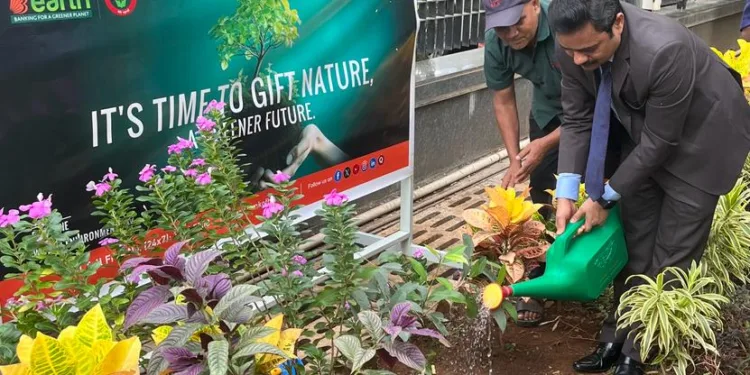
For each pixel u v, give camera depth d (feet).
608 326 9.80
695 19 29.96
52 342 4.80
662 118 8.02
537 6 10.26
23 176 7.45
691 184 8.69
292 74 10.07
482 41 19.08
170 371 5.49
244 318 5.65
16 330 6.40
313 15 10.14
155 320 5.50
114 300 7.07
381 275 8.00
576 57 7.97
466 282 9.00
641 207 9.26
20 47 7.21
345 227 7.92
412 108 12.21
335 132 10.90
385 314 7.57
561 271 8.43
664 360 9.16
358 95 11.12
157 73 8.49
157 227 8.06
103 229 8.24
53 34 7.45
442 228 14.88
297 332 6.56
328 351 9.04
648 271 9.58
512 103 11.79
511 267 9.00
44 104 7.50
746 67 16.10
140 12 8.18
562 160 9.30
